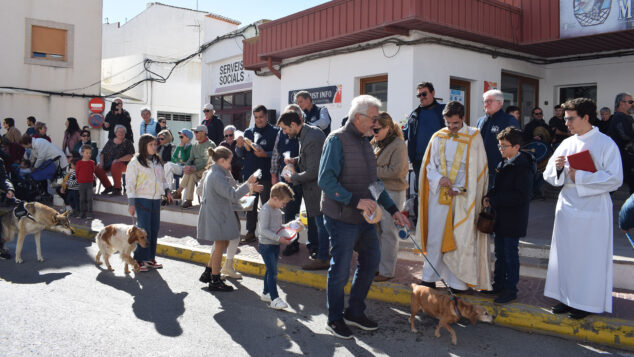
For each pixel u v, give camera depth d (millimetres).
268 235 4988
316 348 4105
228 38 15805
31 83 16109
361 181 4266
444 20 8992
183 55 26078
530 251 5812
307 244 6441
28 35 15953
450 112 4832
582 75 10883
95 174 11344
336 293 4312
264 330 4488
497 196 4652
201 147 9234
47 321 4578
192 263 7031
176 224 9250
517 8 10016
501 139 4633
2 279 5984
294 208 6656
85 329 4402
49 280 5984
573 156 4254
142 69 23250
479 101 10273
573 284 4289
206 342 4188
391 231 5512
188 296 5465
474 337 4352
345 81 10859
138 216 6473
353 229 4273
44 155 11484
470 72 10086
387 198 4488
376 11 9297
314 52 11523
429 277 4992
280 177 6637
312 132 5691
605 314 4395
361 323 4488
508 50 10602
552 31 9641
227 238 5594
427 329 4535
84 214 9867
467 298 4855
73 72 16781
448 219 4852
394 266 5594
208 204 5594
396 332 4469
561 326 4340
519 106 11227
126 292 5574
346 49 10680
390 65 9852
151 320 4684
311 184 5793
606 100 10562
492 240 6023
